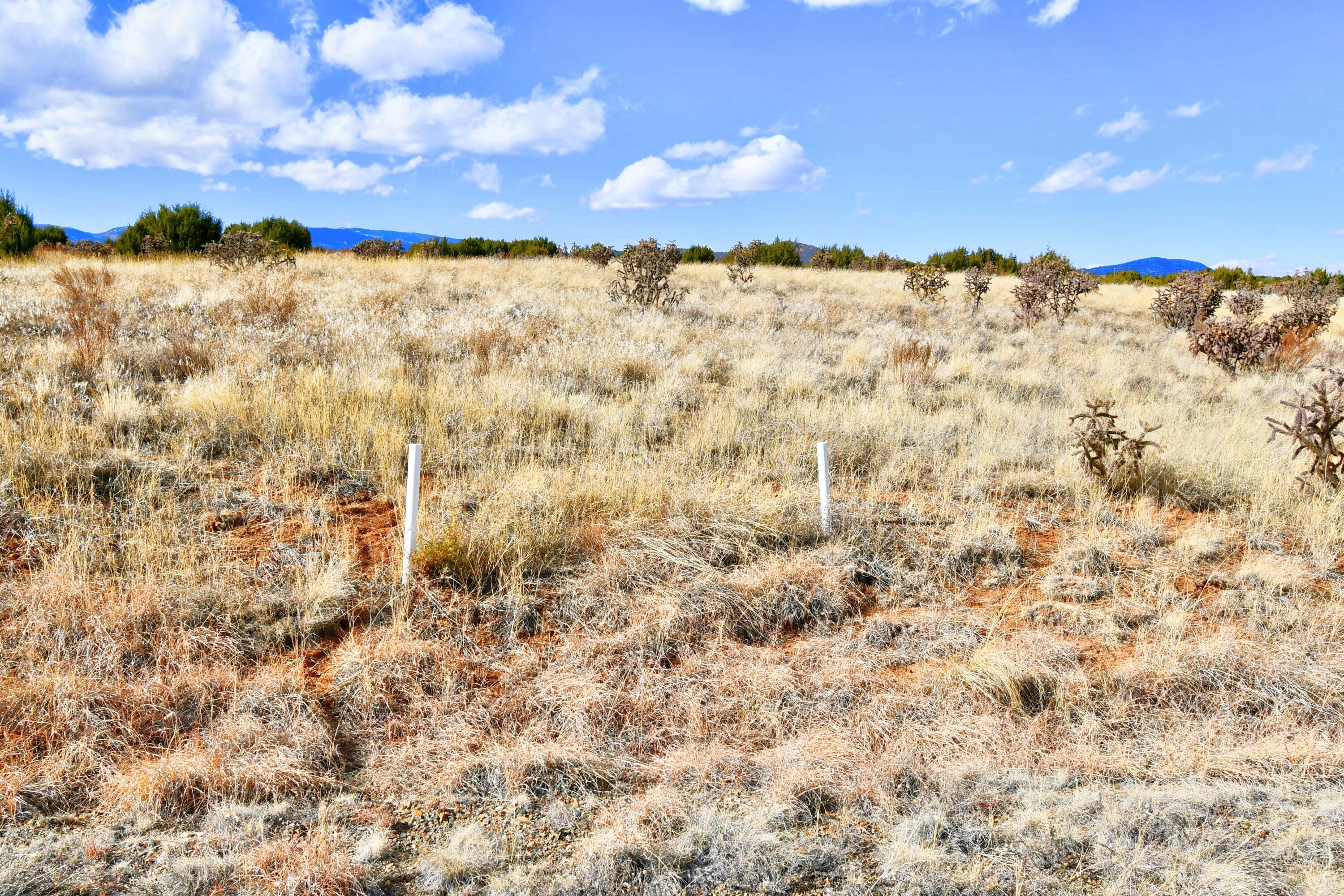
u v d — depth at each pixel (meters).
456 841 2.65
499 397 7.26
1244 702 3.56
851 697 3.55
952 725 3.35
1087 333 15.44
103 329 8.34
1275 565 4.82
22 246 19.31
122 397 6.27
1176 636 4.04
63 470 5.00
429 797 2.90
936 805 2.88
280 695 3.32
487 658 3.73
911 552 4.99
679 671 3.70
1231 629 4.13
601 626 4.00
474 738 3.19
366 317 10.62
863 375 10.05
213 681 3.33
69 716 3.02
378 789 2.93
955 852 2.67
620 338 10.62
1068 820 2.81
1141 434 6.81
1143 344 14.62
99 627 3.50
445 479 5.71
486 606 4.07
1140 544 5.26
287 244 23.58
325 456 5.83
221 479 5.37
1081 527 5.57
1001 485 6.34
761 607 4.23
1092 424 6.30
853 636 4.09
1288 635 4.08
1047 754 3.21
